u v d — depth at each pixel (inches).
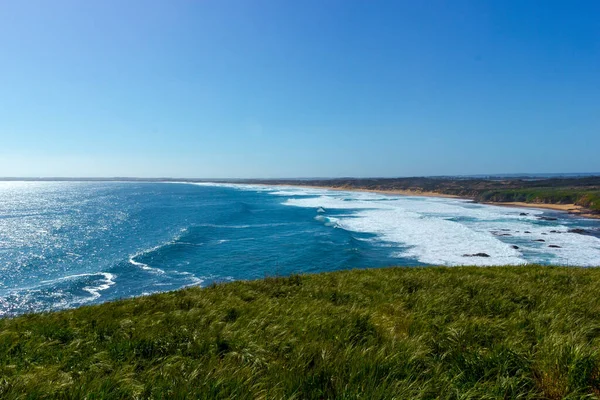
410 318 264.7
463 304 311.9
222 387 157.1
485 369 170.7
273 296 388.5
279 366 182.2
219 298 372.2
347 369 173.0
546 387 160.4
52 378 175.0
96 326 281.0
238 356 201.6
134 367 190.4
